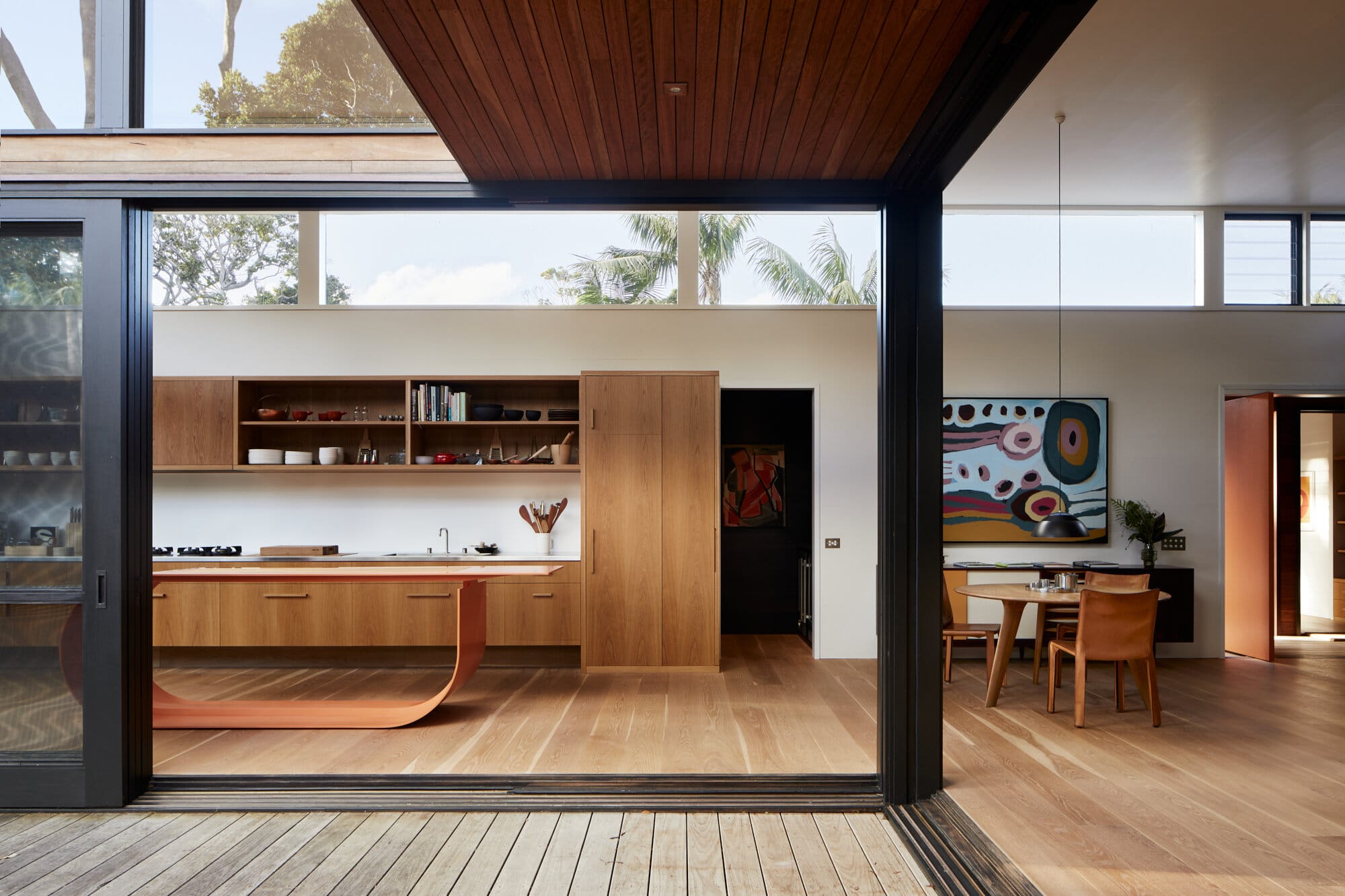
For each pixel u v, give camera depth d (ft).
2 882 9.16
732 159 11.09
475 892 8.97
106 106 12.17
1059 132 17.42
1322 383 22.41
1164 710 16.96
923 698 11.59
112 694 11.32
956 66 8.53
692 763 13.10
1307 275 22.58
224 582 20.22
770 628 25.61
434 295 22.30
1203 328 22.49
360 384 21.72
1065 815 11.07
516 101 9.41
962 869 9.27
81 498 11.53
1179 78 14.97
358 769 12.80
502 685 18.89
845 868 9.59
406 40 8.07
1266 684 19.40
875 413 22.03
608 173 11.60
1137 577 19.58
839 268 22.48
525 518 21.54
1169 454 22.52
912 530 11.67
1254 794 11.93
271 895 8.87
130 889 9.02
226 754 13.61
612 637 20.25
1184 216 22.71
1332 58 14.20
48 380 11.67
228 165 11.87
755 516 25.63
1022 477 22.49
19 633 11.45
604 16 7.68
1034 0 7.00
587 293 22.34
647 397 20.49
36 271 11.80
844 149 10.70
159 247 22.06
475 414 20.99
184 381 20.83
